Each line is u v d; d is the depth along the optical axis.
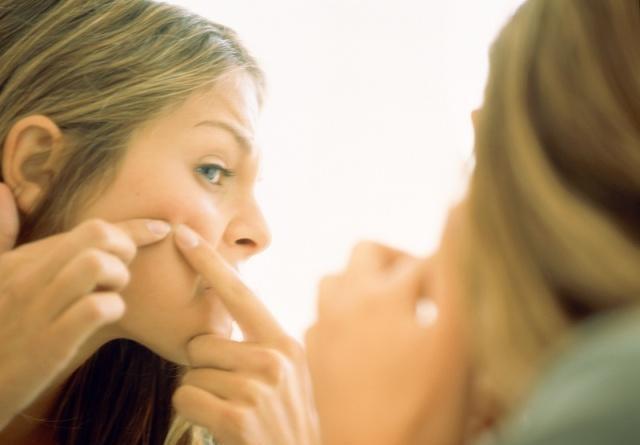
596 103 0.37
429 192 1.51
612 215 0.36
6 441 0.87
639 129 0.37
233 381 0.73
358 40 1.56
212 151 0.82
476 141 0.40
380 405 0.39
